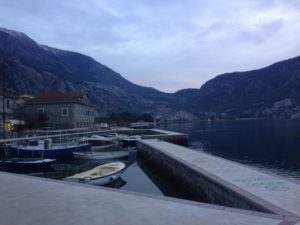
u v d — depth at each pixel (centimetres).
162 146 3234
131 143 4959
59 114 6669
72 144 3903
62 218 800
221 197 1288
